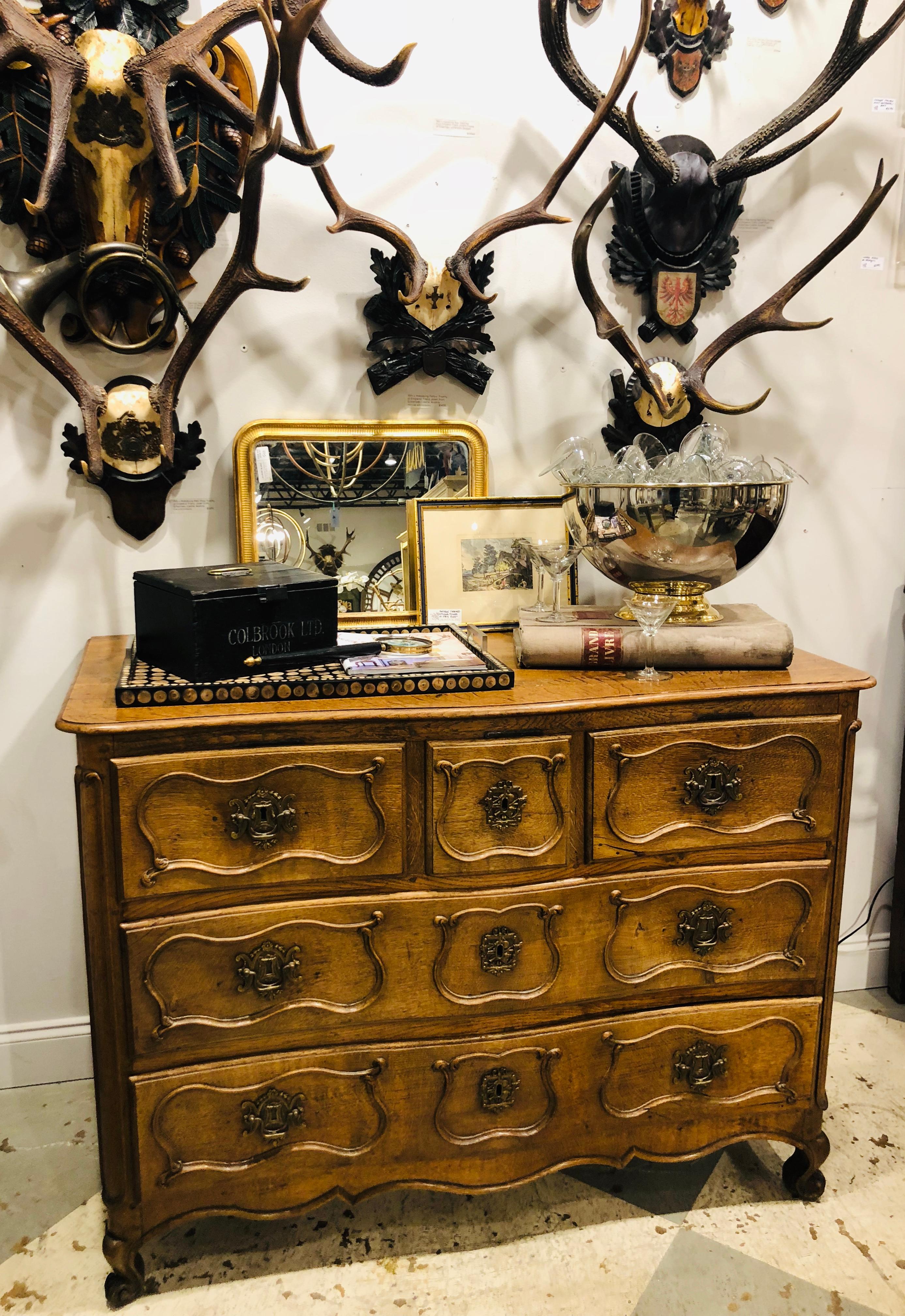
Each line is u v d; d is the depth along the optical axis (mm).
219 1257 1600
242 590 1467
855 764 2352
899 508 2258
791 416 2152
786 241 2078
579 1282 1546
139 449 1783
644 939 1593
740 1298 1514
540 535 1968
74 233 1719
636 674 1637
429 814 1462
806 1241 1637
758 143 1866
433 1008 1521
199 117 1708
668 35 1928
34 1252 1606
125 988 1414
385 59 1839
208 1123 1472
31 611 1862
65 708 1390
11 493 1812
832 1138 1882
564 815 1506
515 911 1510
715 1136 1688
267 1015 1467
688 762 1543
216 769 1380
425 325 1897
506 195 1932
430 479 1952
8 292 1610
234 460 1852
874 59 2055
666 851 1572
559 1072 1583
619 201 1949
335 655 1577
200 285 1823
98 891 1383
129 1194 1467
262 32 1769
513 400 2004
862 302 2145
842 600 2271
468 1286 1536
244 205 1542
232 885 1421
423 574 1923
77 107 1579
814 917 1649
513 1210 1710
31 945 1990
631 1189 1768
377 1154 1548
